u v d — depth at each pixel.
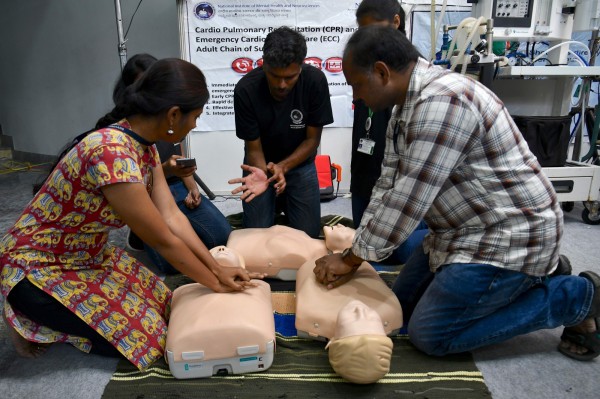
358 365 1.07
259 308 1.22
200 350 1.13
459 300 1.17
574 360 1.27
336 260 1.36
